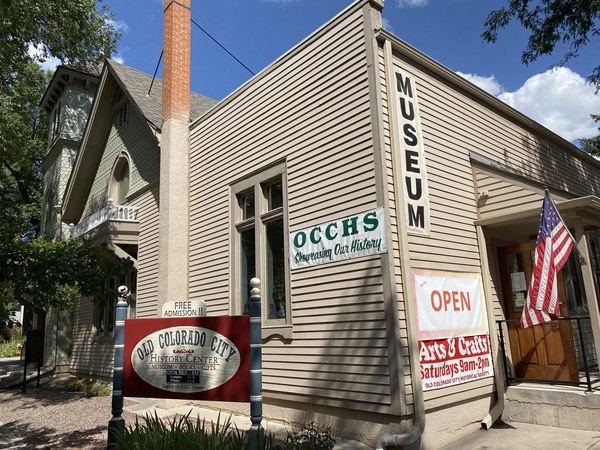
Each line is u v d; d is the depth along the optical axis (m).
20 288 7.54
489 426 6.78
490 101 8.95
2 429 8.28
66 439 7.36
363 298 6.27
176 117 10.95
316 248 7.09
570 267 9.20
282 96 8.26
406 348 5.89
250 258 8.75
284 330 7.39
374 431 5.95
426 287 6.44
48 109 21.14
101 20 15.31
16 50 12.23
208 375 5.16
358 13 6.96
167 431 4.71
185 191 10.65
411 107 6.96
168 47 11.39
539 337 7.53
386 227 6.10
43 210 20.02
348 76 6.98
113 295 8.80
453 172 7.58
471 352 6.95
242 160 9.07
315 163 7.36
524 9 11.78
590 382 7.07
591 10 10.84
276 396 7.41
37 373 14.41
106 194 14.73
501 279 8.16
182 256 10.25
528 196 7.35
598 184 13.55
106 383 13.23
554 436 6.18
